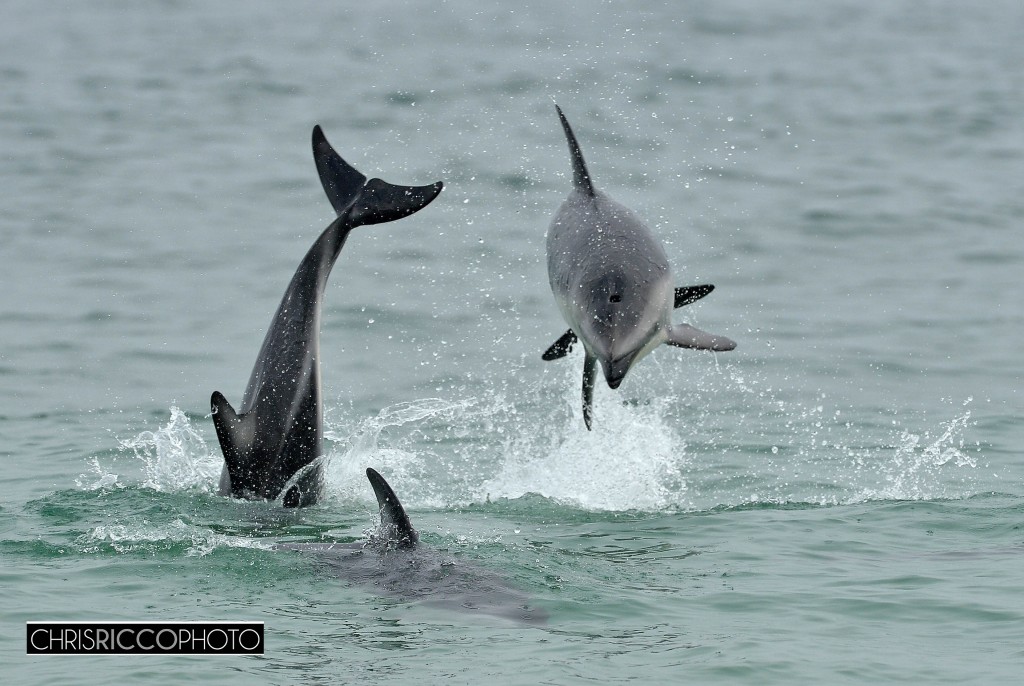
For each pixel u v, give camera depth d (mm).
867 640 30875
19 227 96000
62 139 127938
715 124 133625
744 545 39750
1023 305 78312
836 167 116438
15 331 72438
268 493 44344
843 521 42625
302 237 94000
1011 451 52969
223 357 68312
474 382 64312
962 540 40062
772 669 28891
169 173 113812
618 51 181625
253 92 151125
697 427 57031
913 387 63438
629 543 40219
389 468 50625
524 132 126188
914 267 87062
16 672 28797
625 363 33469
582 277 35281
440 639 30906
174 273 84938
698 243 91812
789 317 75938
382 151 117500
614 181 108125
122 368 66250
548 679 28188
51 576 35812
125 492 45656
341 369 66625
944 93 154125
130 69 170125
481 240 92188
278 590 34688
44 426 57062
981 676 28469
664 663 29266
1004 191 108000
